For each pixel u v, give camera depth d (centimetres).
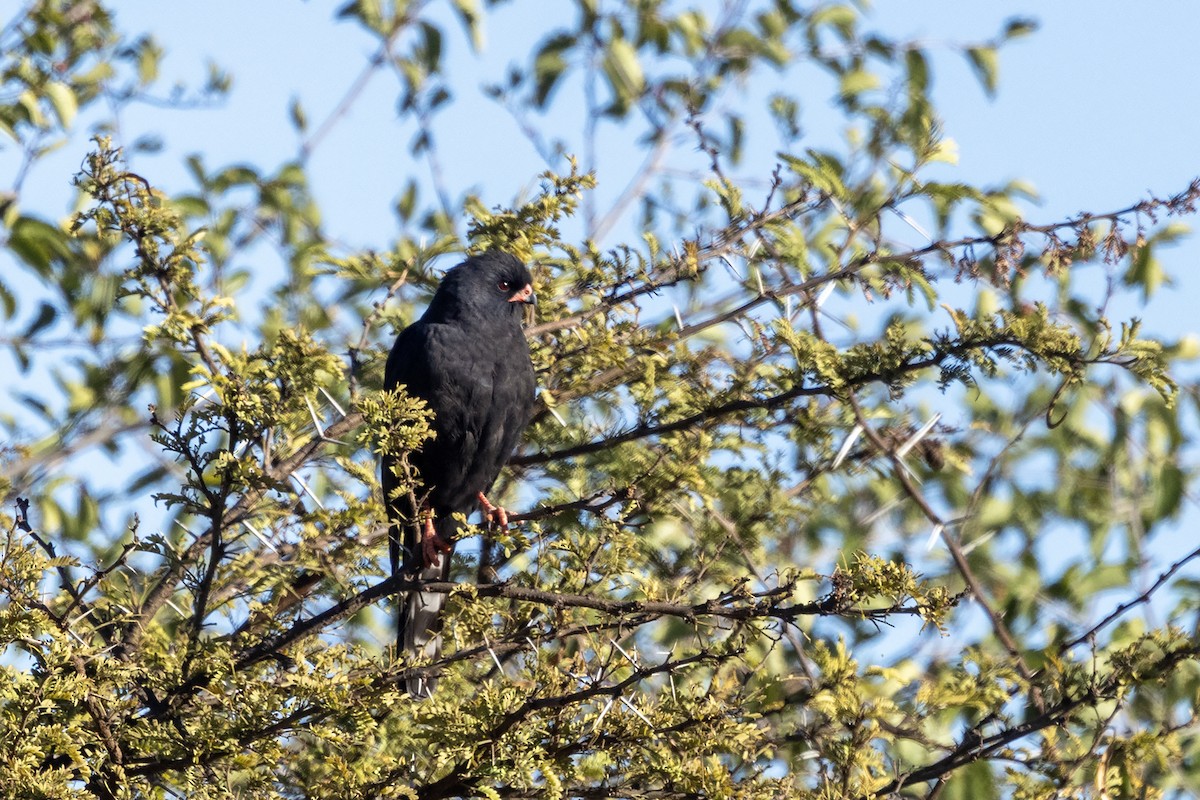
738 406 993
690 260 1123
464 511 1253
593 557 920
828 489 1252
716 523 1055
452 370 1188
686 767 816
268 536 922
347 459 922
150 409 827
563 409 1288
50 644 793
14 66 1522
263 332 1448
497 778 808
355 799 800
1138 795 909
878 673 948
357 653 853
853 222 1147
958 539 1404
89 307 1507
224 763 831
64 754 816
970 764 972
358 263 1252
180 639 887
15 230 1462
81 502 1395
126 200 880
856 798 840
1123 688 882
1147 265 1282
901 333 940
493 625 962
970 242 1015
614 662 845
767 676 993
